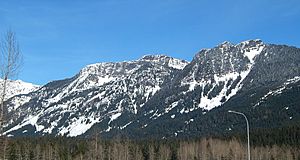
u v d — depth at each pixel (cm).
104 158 15512
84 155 15412
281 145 19150
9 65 2672
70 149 16650
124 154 15975
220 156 17550
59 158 15112
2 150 2673
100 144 15762
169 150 18538
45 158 14350
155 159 17712
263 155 17375
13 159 11475
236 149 17575
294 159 17462
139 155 16775
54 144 16512
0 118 2445
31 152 13700
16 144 12650
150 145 18862
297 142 19462
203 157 17988
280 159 17238
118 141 17125
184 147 18912
